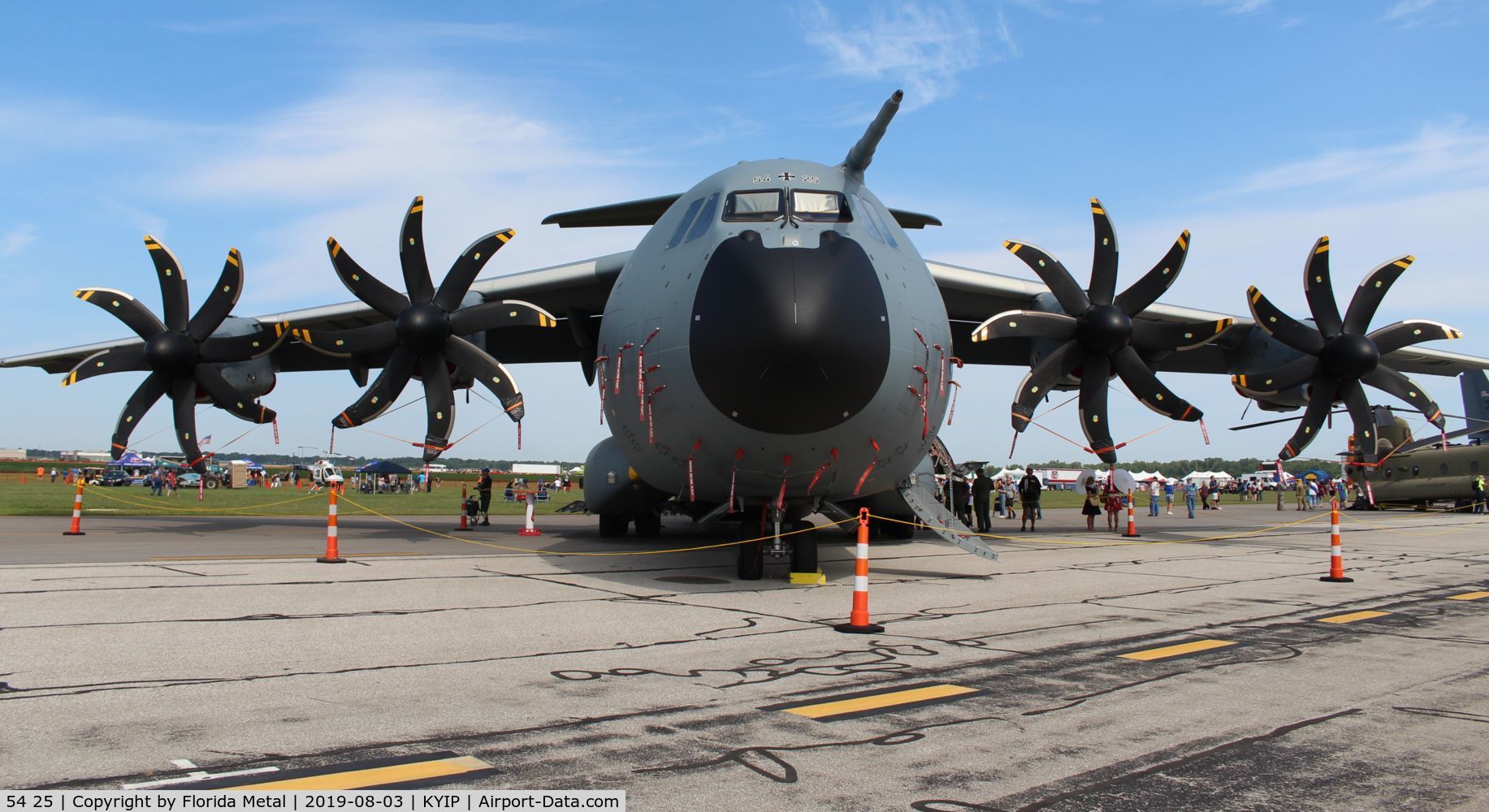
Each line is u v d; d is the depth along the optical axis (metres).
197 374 14.40
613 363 9.94
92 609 7.27
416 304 12.61
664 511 15.70
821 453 8.57
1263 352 16.03
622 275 10.58
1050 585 9.79
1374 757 3.94
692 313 8.61
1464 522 24.62
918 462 9.94
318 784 3.42
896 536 15.98
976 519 22.44
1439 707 4.76
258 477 74.81
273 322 15.70
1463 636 6.84
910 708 4.64
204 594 8.21
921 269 9.86
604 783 3.49
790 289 8.18
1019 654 6.00
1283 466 14.80
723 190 9.50
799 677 5.27
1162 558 13.22
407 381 12.85
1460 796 3.48
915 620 7.36
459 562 11.45
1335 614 7.87
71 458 157.62
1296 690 5.10
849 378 8.15
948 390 9.95
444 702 4.62
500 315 12.28
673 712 4.50
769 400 8.10
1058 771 3.71
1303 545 16.06
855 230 9.17
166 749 3.79
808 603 8.12
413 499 44.53
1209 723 4.42
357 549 13.27
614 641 6.29
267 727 4.14
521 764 3.69
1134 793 3.47
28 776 3.46
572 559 11.97
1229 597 8.93
